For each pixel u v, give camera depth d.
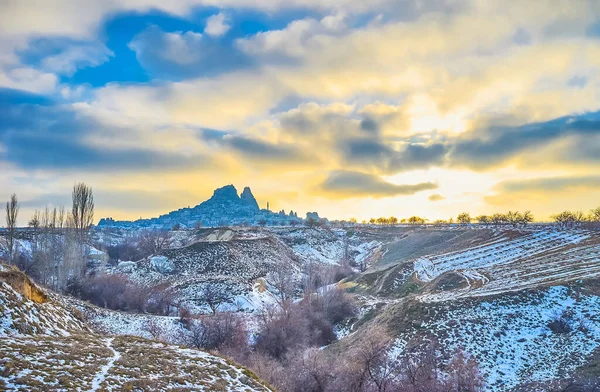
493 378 41.28
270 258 113.62
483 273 80.38
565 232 114.44
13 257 77.25
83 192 94.50
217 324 54.47
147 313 66.12
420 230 163.88
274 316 63.97
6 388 16.28
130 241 156.62
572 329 48.03
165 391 20.27
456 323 50.44
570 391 36.72
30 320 26.17
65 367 19.89
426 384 37.66
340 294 74.94
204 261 103.69
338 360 44.69
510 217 147.88
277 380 38.31
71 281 74.88
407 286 84.62
